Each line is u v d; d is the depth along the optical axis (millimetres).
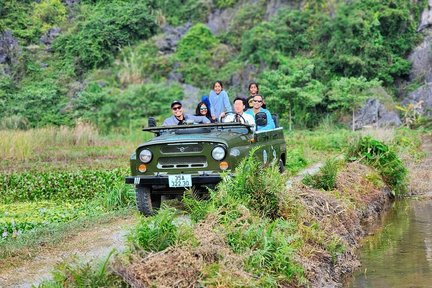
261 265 7117
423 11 40688
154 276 6352
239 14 43594
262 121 11594
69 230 9406
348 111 35656
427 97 37500
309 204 9781
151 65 42312
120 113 37969
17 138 21969
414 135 28844
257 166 9289
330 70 38781
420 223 11133
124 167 18453
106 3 47719
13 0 47562
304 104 35562
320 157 20125
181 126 10570
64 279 6098
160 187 10312
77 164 19750
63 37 45500
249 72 39688
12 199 13906
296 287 7277
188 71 41438
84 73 43844
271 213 8758
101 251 8141
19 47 45281
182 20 45719
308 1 41594
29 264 7613
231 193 8602
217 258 6871
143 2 46531
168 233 6922
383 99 35531
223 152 9875
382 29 40062
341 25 39031
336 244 8781
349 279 8000
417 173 16297
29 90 41250
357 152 14562
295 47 40000
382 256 9000
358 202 11625
